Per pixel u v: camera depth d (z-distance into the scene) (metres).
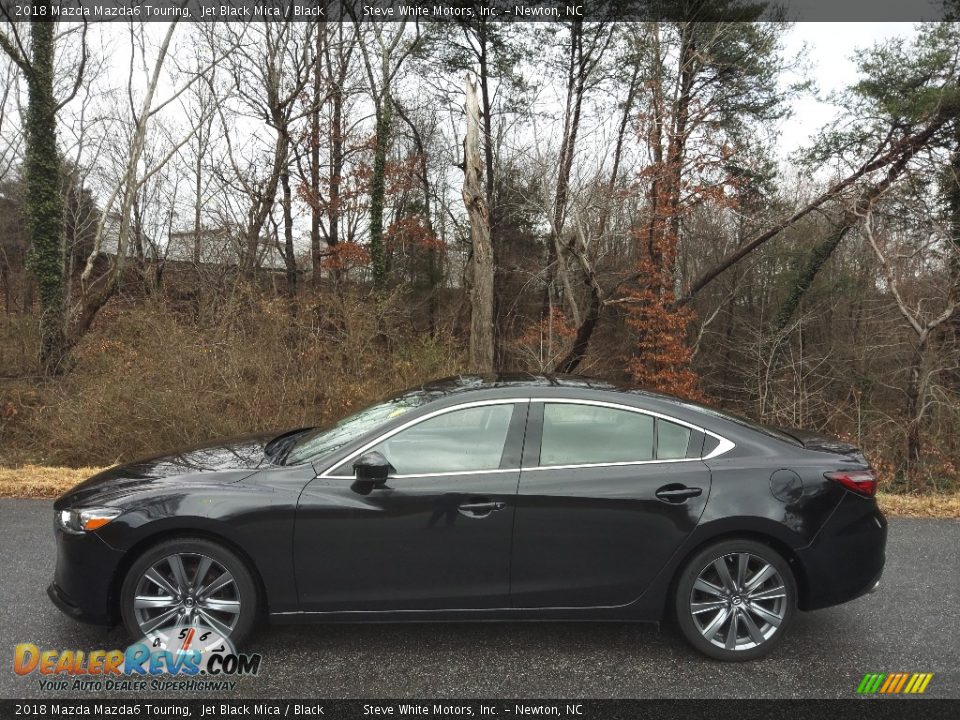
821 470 3.65
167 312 12.21
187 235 25.72
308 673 3.40
